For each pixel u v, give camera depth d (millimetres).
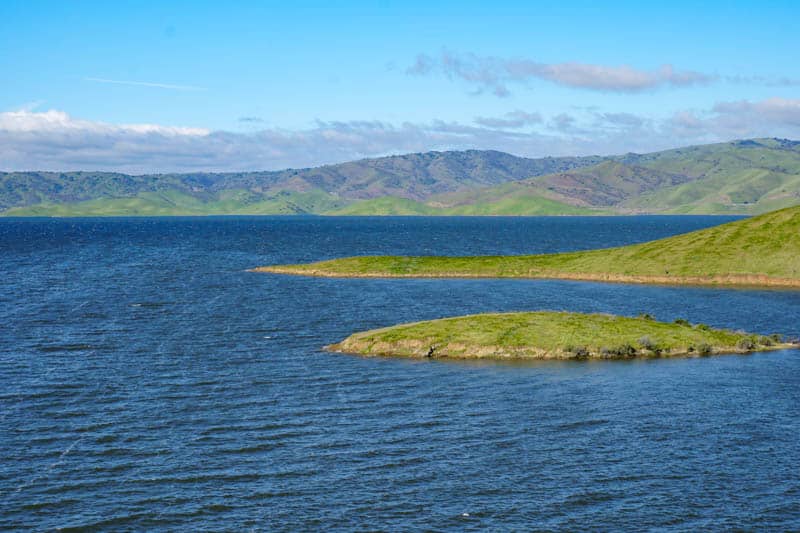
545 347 74625
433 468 43781
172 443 47500
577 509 38750
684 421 52156
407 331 79375
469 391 59969
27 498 39594
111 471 43094
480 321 82938
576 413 54031
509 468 43812
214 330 87500
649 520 37531
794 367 68875
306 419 52406
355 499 39812
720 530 36562
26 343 78938
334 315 99500
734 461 44812
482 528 36781
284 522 37312
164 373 65438
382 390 60188
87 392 58969
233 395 58344
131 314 99312
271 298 116062
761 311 102562
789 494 40344
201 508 38656
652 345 75375
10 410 54062
